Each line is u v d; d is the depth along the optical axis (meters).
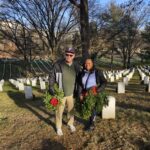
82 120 8.26
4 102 12.58
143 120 8.06
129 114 8.77
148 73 32.56
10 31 34.38
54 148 6.52
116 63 67.44
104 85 6.98
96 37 27.98
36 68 46.53
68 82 6.83
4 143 7.09
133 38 57.00
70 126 7.44
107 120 8.16
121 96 13.15
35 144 6.84
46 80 22.84
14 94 15.29
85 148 6.30
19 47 35.62
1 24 33.78
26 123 8.62
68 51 6.69
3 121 9.02
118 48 61.31
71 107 7.17
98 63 61.31
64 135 7.21
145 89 15.30
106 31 28.41
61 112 7.18
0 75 43.47
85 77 6.92
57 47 31.22
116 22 26.78
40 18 30.95
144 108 9.89
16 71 45.59
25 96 13.37
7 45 37.97
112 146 6.29
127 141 6.47
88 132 7.27
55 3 30.52
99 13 30.42
